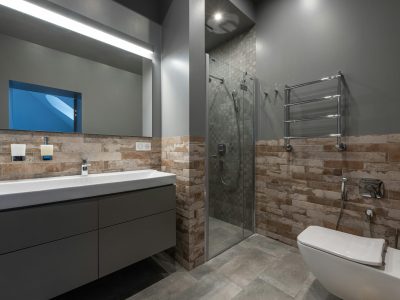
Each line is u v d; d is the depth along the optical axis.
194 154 1.76
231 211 2.30
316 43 1.89
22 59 1.43
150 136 2.02
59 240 1.12
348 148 1.71
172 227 1.65
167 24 1.96
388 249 1.31
